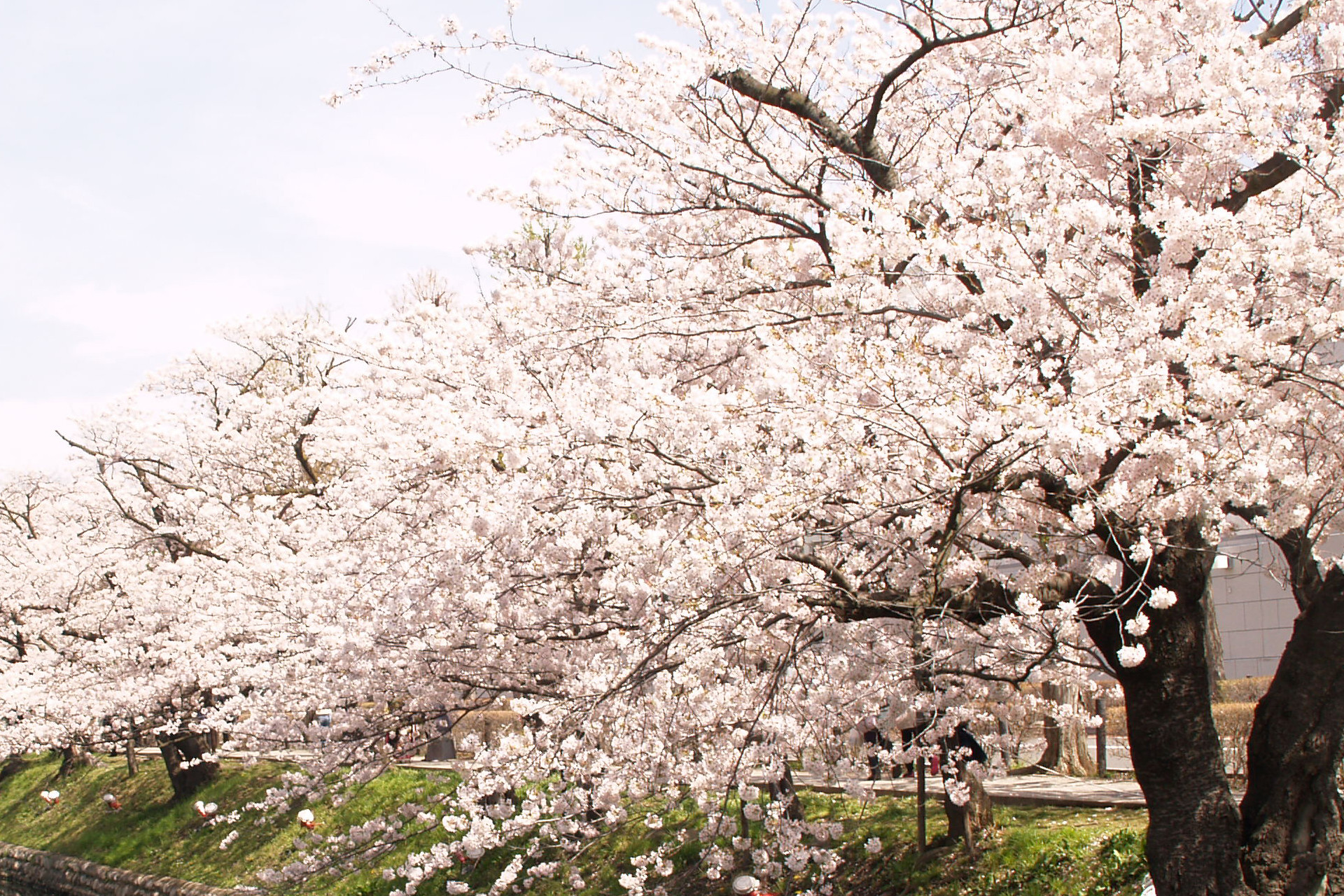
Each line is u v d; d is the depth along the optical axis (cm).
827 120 1016
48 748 2281
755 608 772
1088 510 641
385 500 1013
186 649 1816
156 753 3070
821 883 1134
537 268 1253
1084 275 755
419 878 1134
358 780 1237
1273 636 2338
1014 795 1348
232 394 2289
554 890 1355
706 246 1085
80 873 2319
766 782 1120
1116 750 1758
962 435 672
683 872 1253
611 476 798
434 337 1166
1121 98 789
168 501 2022
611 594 886
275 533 1758
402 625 995
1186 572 738
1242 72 716
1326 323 661
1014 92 894
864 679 917
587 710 845
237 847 2045
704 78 1013
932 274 830
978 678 934
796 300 1034
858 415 689
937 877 1131
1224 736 1369
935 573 684
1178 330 723
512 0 954
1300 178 696
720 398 734
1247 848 740
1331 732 734
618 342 985
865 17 1052
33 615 2508
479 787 1007
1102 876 1017
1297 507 702
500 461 938
